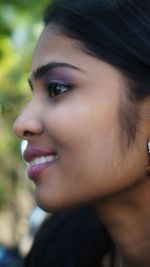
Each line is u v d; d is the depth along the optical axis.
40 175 0.47
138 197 0.48
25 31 1.10
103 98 0.45
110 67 0.46
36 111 0.47
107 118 0.45
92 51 0.46
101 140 0.45
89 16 0.47
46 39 0.48
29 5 1.04
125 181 0.46
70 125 0.45
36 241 0.62
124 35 0.46
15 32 1.09
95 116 0.45
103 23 0.46
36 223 1.00
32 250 0.62
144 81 0.46
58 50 0.47
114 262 0.57
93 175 0.45
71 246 0.60
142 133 0.46
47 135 0.46
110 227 0.50
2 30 1.04
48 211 0.47
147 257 0.50
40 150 0.46
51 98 0.47
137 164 0.46
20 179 1.50
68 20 0.47
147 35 0.46
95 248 0.60
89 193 0.46
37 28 1.07
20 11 1.05
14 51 1.09
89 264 0.60
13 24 1.06
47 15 0.50
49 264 0.60
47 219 0.62
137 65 0.46
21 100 1.01
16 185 1.49
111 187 0.46
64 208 0.46
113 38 0.46
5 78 1.05
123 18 0.47
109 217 0.49
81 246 0.60
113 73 0.46
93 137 0.45
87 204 0.47
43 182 0.47
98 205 0.48
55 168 0.46
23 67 1.10
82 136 0.45
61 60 0.46
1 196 1.39
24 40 1.11
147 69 0.46
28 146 0.47
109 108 0.45
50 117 0.46
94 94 0.46
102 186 0.46
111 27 0.46
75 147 0.45
